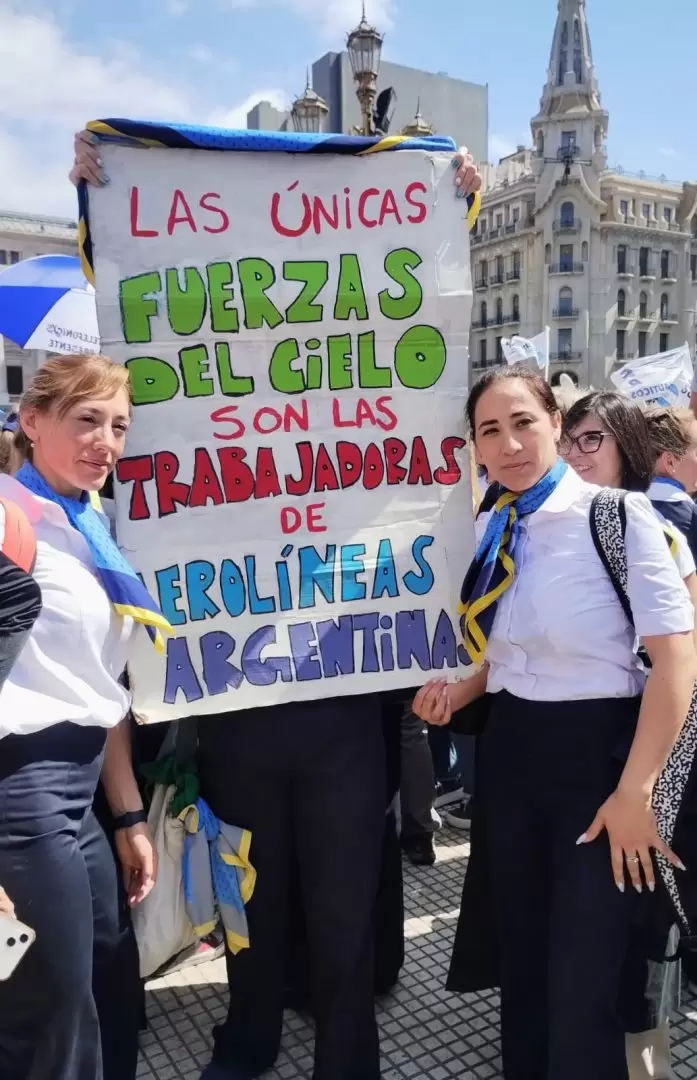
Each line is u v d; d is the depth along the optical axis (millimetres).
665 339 50156
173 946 2199
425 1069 2238
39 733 1646
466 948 2312
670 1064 2172
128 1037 1971
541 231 47281
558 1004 1781
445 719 2115
